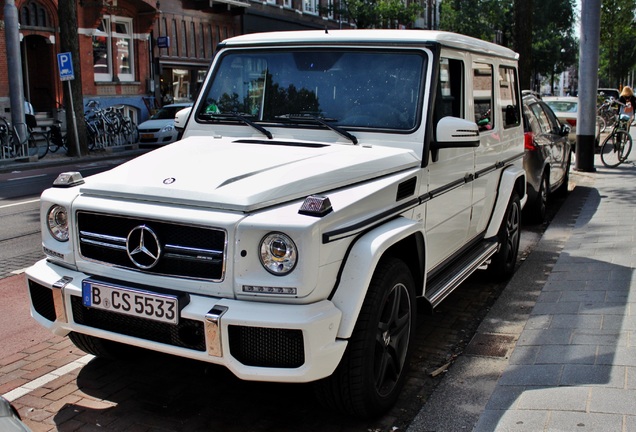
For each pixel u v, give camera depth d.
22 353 4.89
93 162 19.55
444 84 4.68
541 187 9.44
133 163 4.07
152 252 3.48
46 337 5.23
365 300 3.54
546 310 5.34
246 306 3.24
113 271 3.62
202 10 30.95
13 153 18.92
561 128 10.98
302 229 3.18
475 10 33.72
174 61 29.73
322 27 38.84
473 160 5.33
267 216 3.27
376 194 3.73
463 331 5.39
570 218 9.45
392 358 3.95
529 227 9.41
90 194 3.77
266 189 3.41
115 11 26.64
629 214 9.12
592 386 3.90
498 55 6.09
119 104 27.19
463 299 6.18
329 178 3.68
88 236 3.71
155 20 28.28
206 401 4.13
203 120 4.90
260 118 4.76
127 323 3.57
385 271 3.68
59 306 3.73
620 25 46.97
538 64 51.72
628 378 3.97
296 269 3.20
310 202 3.33
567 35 53.50
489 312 5.71
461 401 4.09
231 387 4.32
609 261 6.65
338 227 3.39
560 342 4.64
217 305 3.27
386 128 4.38
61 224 3.86
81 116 20.58
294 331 3.20
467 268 5.16
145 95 28.61
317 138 4.48
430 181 4.42
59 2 19.69
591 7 13.67
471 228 5.57
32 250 8.12
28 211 10.83
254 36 5.04
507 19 35.62
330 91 4.60
